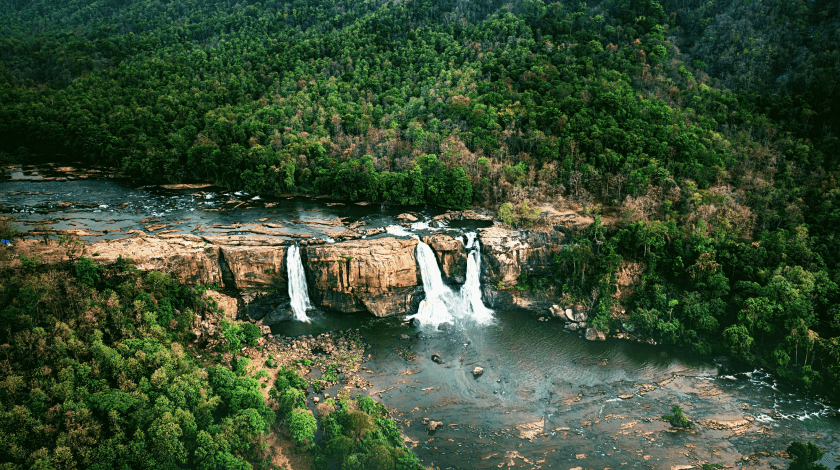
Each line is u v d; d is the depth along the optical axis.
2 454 69.94
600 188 150.12
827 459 83.12
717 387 100.25
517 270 125.88
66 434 73.12
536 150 162.75
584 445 86.69
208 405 82.69
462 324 119.81
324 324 117.12
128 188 164.88
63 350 83.81
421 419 91.69
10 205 144.88
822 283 110.69
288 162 163.00
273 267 115.44
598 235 125.69
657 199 136.62
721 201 135.75
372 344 111.06
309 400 93.19
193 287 109.81
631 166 147.38
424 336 114.62
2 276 95.88
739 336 105.44
